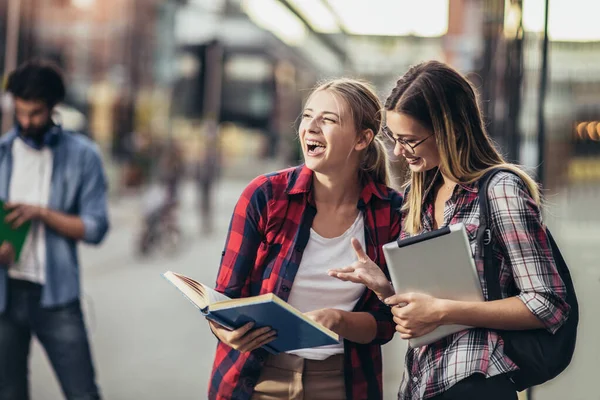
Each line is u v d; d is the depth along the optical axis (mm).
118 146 34875
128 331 9703
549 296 2701
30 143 4543
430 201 3068
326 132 3158
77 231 4484
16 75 4449
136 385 7191
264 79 46562
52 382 7141
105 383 7246
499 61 6785
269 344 3051
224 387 3244
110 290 13008
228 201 36844
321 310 3066
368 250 3281
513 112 5410
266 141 53438
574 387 3680
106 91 35656
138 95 37969
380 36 30969
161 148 33750
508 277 2820
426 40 27938
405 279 2832
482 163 2916
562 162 3844
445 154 2855
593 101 3455
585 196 3568
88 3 35094
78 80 35031
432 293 2816
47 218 4398
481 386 2760
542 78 4145
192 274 15305
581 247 3617
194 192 39688
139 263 16859
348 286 3236
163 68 39594
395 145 2982
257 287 3248
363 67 32469
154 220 17938
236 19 39188
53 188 4555
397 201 3352
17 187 4535
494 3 7621
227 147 54625
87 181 4609
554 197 3930
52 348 4484
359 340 3172
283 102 50156
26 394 4523
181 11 38781
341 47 34250
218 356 3309
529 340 2742
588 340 3598
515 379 2814
